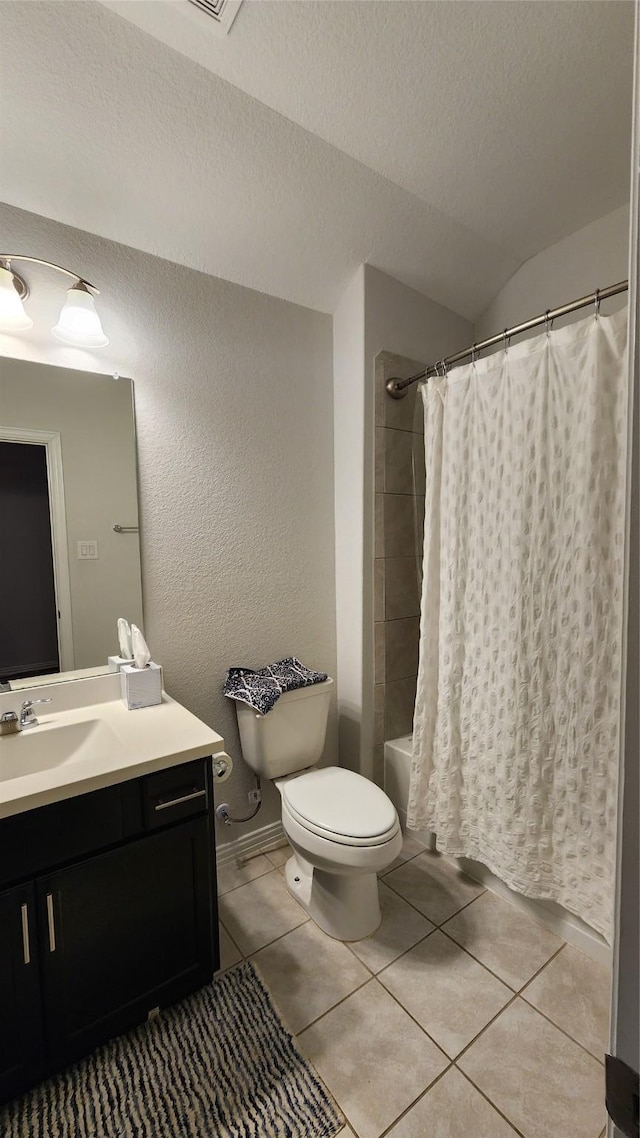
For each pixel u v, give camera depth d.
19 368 1.37
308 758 1.80
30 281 1.36
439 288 2.06
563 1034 1.20
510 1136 1.00
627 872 0.39
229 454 1.77
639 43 0.41
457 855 1.68
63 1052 1.08
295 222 1.62
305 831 1.42
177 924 1.23
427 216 1.75
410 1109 1.04
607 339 1.24
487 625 1.57
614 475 1.25
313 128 1.39
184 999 1.29
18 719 1.31
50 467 1.43
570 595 1.35
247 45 1.17
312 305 1.93
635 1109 0.37
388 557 2.04
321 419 2.02
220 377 1.73
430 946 1.47
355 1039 1.19
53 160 1.28
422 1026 1.22
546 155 1.53
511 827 1.49
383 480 1.99
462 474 1.61
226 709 1.82
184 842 1.22
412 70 1.26
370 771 2.06
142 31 1.11
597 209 1.76
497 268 2.06
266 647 1.92
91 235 1.44
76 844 1.05
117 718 1.38
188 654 1.72
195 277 1.65
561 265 1.93
